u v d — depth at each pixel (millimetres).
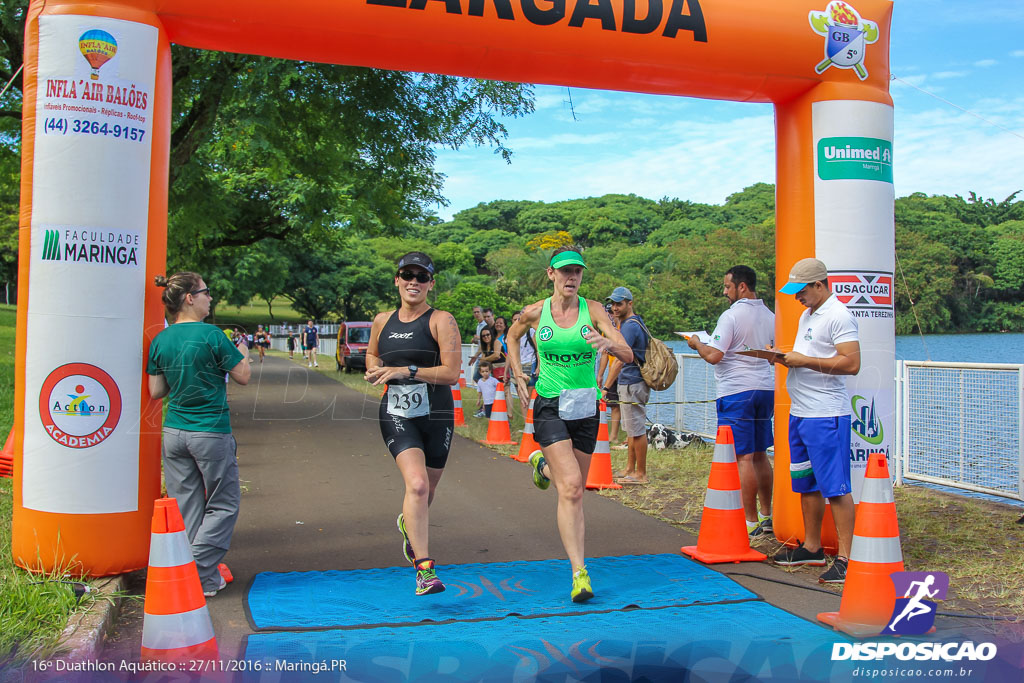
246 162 15242
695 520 6391
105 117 4508
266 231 20234
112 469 4523
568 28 5027
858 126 5395
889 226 5512
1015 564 5023
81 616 3830
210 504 4500
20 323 4605
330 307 60688
